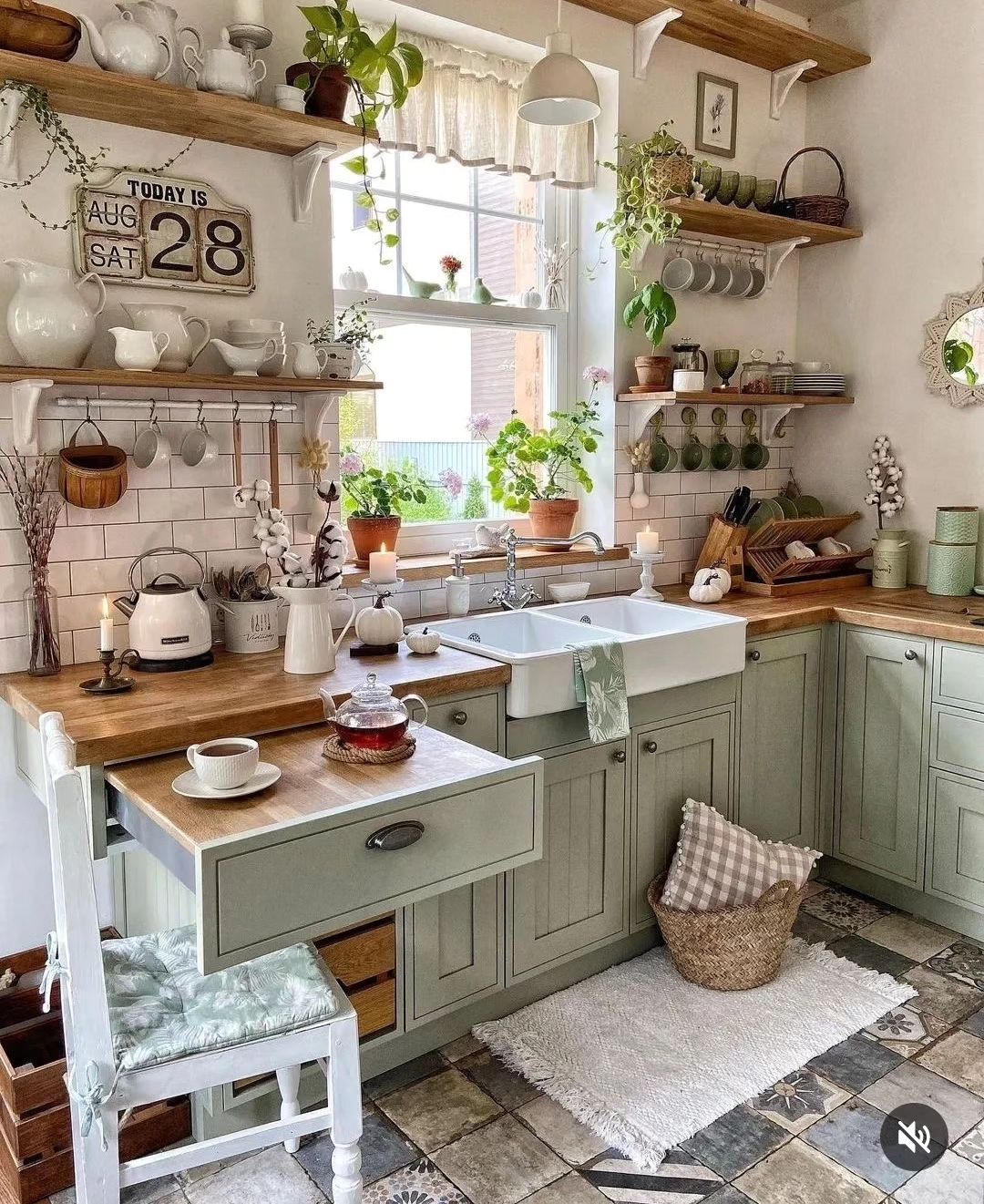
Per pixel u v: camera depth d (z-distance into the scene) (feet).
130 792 5.26
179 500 7.73
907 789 9.62
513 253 10.61
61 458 6.95
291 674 7.09
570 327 10.99
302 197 8.02
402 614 9.21
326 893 4.85
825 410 12.34
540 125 9.21
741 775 9.47
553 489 10.60
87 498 7.02
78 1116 4.74
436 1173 6.31
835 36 11.85
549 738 7.79
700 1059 7.38
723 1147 6.49
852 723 10.08
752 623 9.23
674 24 10.34
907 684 9.53
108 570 7.45
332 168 9.16
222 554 8.02
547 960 8.00
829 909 9.95
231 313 7.85
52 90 6.44
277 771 5.40
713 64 11.18
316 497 8.43
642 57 10.28
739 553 11.09
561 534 10.50
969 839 9.14
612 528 10.87
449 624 8.79
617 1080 7.14
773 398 11.22
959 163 10.77
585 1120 6.74
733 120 11.44
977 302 10.70
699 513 11.72
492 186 10.35
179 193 7.47
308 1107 6.83
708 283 11.08
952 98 10.78
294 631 7.12
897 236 11.41
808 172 12.33
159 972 5.51
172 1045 4.83
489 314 10.25
